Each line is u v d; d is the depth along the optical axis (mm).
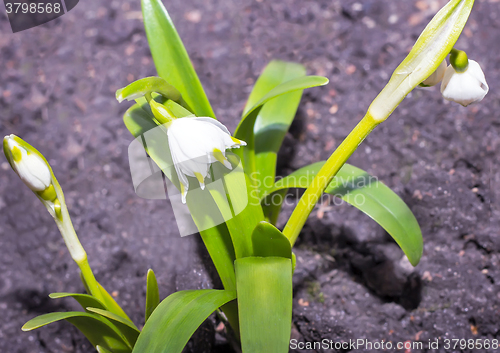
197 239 321
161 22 274
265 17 400
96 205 339
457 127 333
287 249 250
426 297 308
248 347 235
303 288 314
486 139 330
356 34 375
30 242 335
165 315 242
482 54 352
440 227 318
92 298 255
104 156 352
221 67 375
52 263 330
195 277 310
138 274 322
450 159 328
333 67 363
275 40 384
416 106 339
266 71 310
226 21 399
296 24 393
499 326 298
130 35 404
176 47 273
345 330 297
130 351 267
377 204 270
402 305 309
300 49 376
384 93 243
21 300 324
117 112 371
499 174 324
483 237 313
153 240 327
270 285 245
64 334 316
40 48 410
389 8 385
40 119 378
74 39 410
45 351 314
